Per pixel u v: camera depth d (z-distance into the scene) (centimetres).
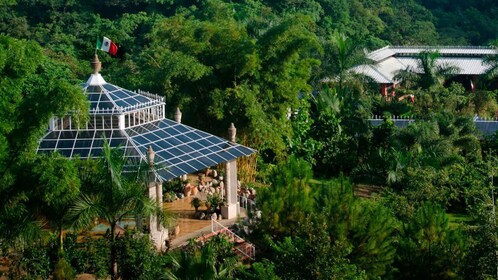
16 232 2680
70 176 2608
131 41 9212
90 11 10231
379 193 4866
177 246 3450
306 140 5616
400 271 3177
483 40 11356
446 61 9238
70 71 6994
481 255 2934
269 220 3359
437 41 10962
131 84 5662
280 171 3509
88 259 3044
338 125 5809
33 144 2681
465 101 7231
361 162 5647
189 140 3872
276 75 5009
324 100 6081
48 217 2839
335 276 2570
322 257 2598
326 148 5703
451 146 5259
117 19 9906
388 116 6153
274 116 5075
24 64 2584
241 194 4278
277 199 3356
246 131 4856
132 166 3019
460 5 12188
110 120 3744
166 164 3581
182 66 4688
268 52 4903
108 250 2997
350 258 3036
